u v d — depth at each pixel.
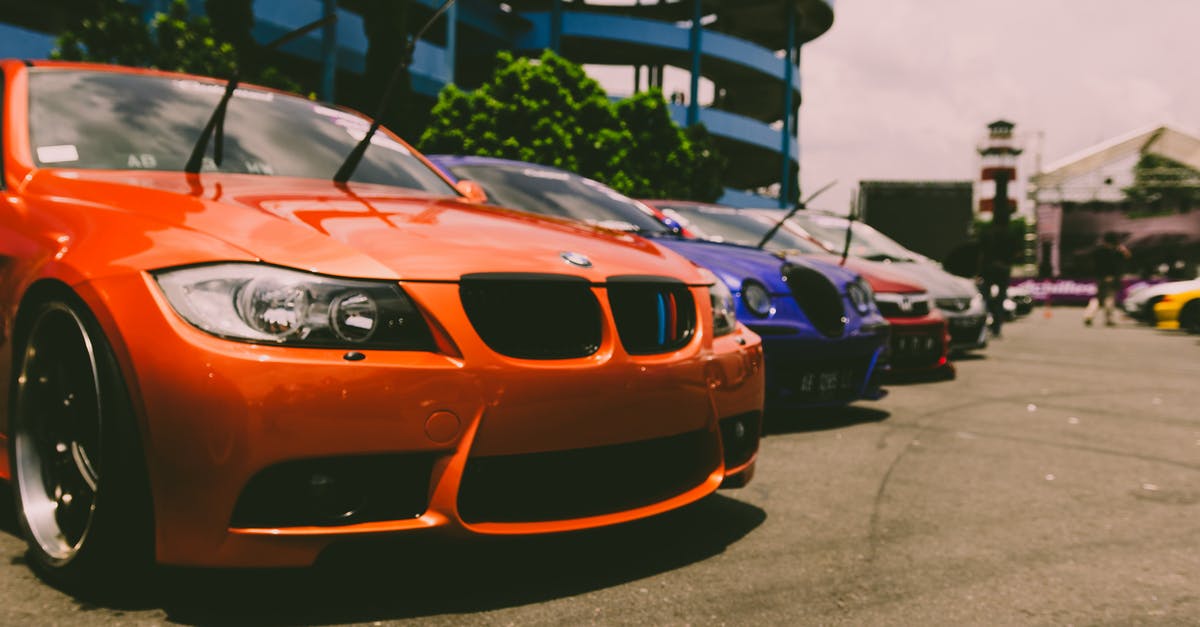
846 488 3.54
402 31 18.83
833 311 4.61
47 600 2.07
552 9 40.94
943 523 3.06
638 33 39.66
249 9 19.27
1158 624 2.20
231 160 2.89
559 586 2.31
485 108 25.52
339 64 27.47
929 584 2.44
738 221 6.45
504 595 2.22
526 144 25.42
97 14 17.75
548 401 2.10
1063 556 2.73
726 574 2.46
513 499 2.13
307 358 1.87
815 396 4.57
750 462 2.80
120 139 2.80
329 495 1.91
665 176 31.38
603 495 2.28
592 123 26.70
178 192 2.36
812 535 2.87
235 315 1.88
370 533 1.93
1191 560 2.72
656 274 2.49
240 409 1.82
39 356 2.23
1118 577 2.54
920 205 27.34
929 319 6.98
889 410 5.64
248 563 1.87
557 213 4.92
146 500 1.94
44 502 2.25
